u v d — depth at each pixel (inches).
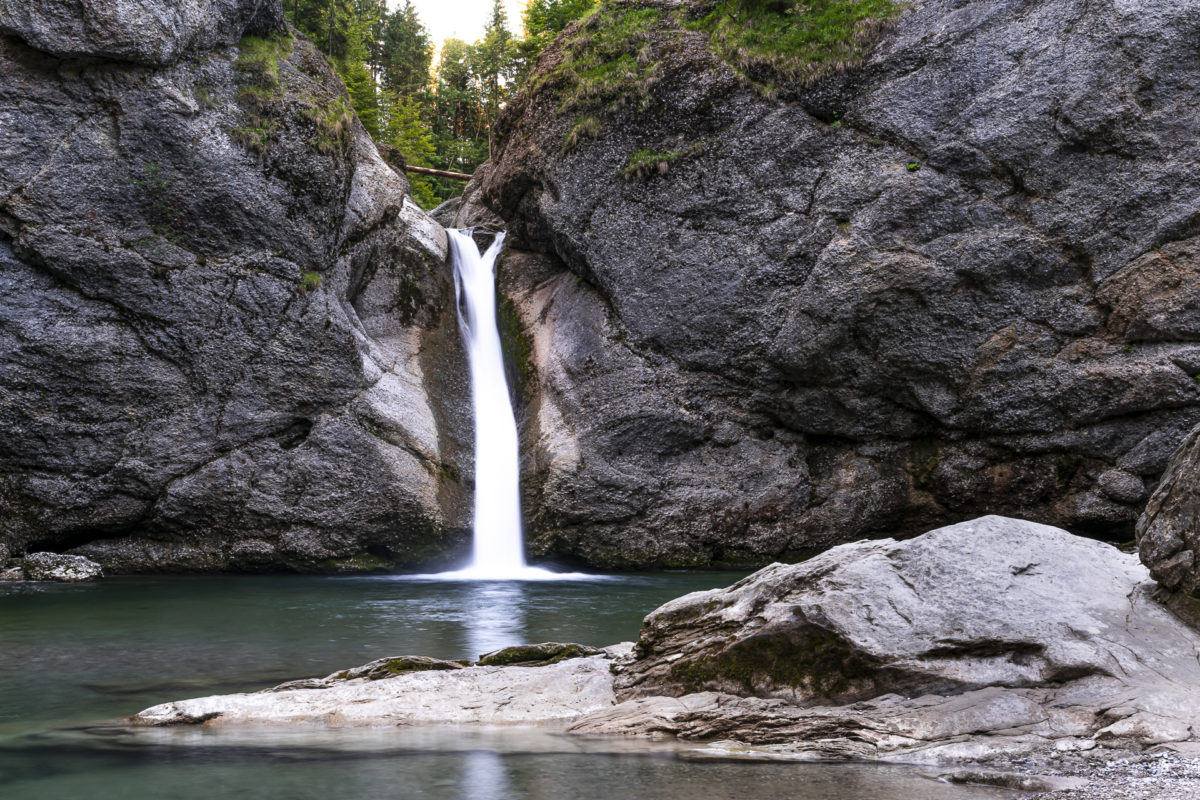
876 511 692.1
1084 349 632.4
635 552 692.7
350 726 224.2
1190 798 160.7
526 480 726.5
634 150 740.7
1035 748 190.4
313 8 1562.5
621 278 739.4
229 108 635.5
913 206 646.5
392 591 542.6
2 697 262.7
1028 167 634.2
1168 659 215.5
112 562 636.1
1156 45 612.1
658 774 181.5
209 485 639.8
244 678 290.4
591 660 274.8
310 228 663.8
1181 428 617.6
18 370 593.3
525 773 182.5
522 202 818.2
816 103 683.4
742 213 700.7
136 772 183.9
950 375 653.9
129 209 607.8
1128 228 621.9
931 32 661.3
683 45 739.4
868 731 204.1
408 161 2028.8
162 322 620.4
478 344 804.6
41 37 566.9
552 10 1462.8
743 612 245.6
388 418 685.9
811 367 680.4
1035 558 243.9
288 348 655.8
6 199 578.6
